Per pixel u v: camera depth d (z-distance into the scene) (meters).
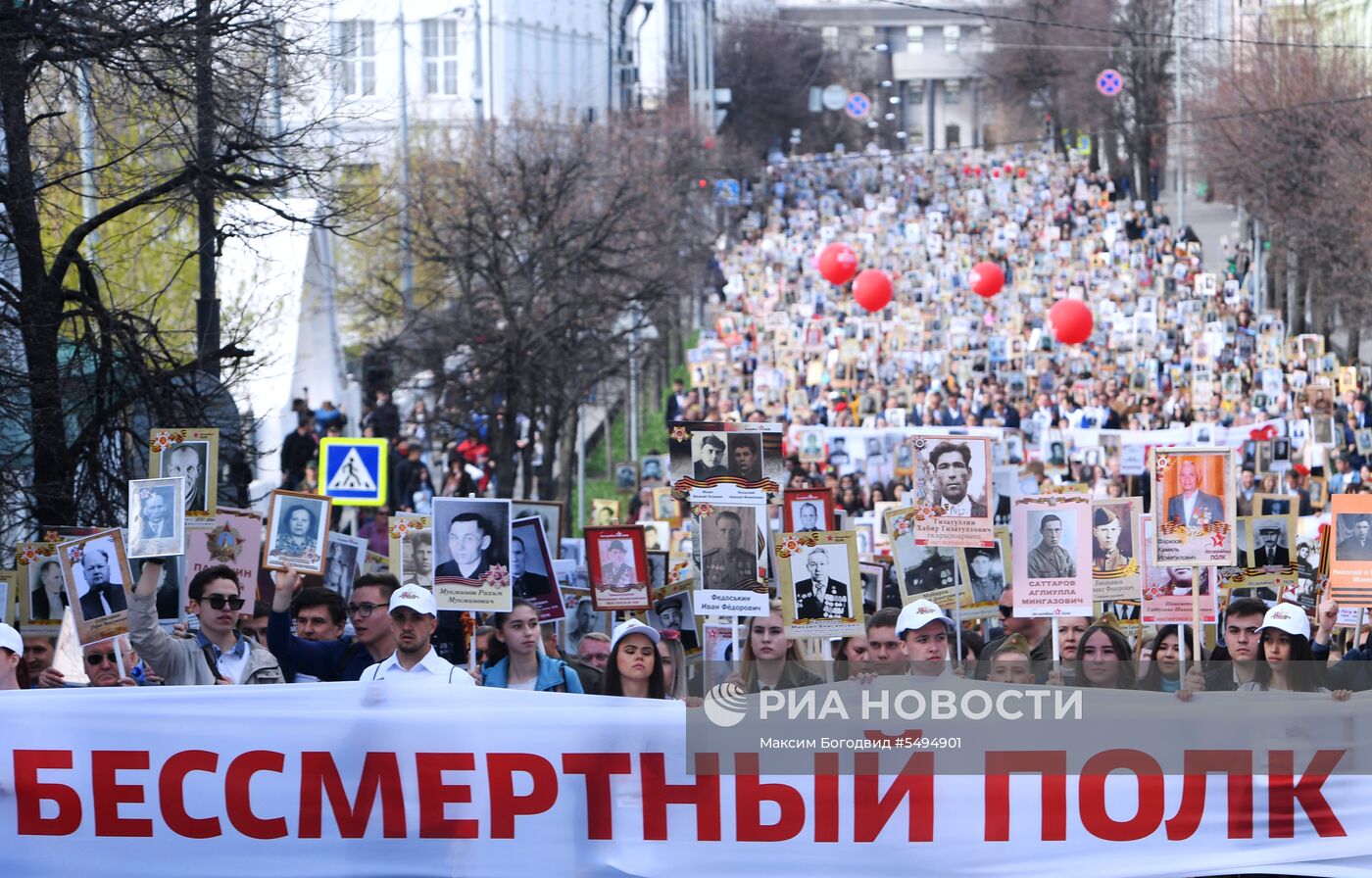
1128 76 183.75
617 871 18.72
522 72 163.50
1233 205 141.12
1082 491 24.33
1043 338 99.69
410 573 27.25
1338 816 18.58
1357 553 23.52
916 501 25.19
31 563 23.88
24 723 18.69
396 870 18.75
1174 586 24.41
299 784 18.73
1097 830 18.66
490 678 22.31
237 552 25.69
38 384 32.56
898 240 154.88
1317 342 97.94
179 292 62.19
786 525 27.62
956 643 25.94
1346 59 121.94
